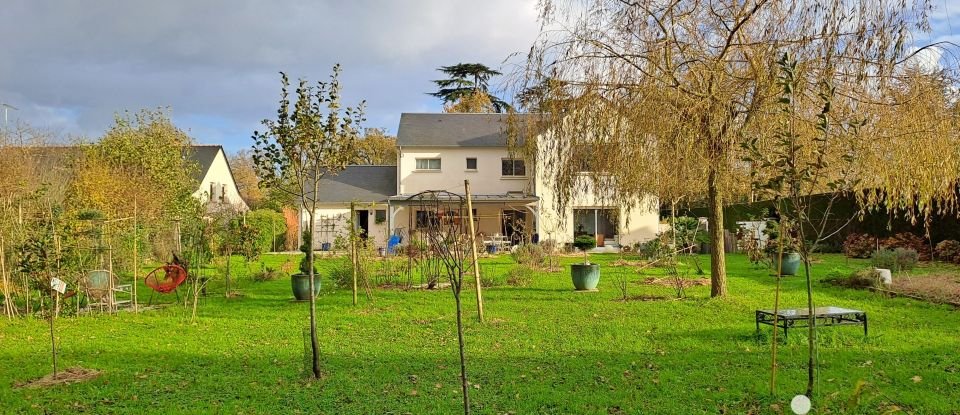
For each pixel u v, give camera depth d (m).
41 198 11.59
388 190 30.11
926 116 8.66
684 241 18.98
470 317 9.69
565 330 8.52
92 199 17.59
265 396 5.64
